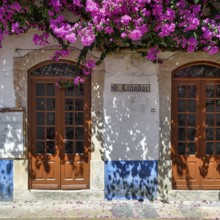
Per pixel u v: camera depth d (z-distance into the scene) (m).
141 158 8.55
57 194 8.55
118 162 8.55
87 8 7.08
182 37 7.37
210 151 8.67
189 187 8.66
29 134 8.60
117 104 8.50
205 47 7.57
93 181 8.57
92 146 8.55
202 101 8.64
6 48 8.43
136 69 8.48
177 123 8.67
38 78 8.56
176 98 8.66
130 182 8.57
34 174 8.64
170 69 8.48
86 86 8.59
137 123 8.52
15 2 7.58
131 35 7.05
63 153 8.64
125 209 8.07
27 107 8.53
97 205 8.32
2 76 8.45
